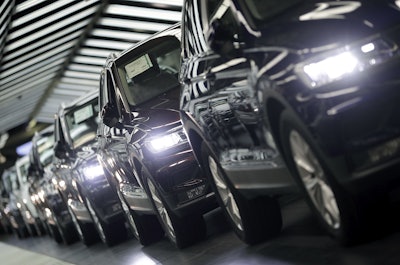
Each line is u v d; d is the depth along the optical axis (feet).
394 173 14.57
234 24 17.93
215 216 31.42
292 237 20.43
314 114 14.57
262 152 17.60
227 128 18.78
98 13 70.13
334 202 15.84
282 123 15.90
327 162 14.70
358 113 14.26
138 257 28.89
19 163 64.08
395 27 14.83
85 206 38.14
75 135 38.65
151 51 28.30
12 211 69.56
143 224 31.32
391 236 16.21
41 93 99.71
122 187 30.91
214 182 22.20
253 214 20.94
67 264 35.22
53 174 43.50
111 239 36.83
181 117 21.89
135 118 26.50
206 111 19.58
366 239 16.65
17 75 81.00
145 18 68.64
